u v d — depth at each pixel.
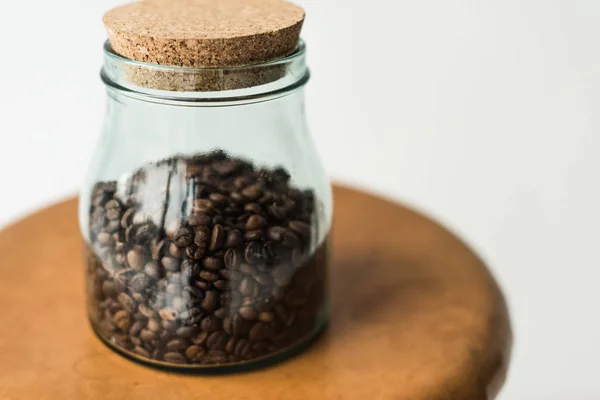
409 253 0.67
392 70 0.87
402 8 0.85
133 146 0.56
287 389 0.56
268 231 0.55
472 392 0.57
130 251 0.55
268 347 0.57
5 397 0.55
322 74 0.87
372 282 0.64
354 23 0.85
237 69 0.53
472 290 0.63
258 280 0.55
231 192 0.55
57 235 0.68
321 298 0.59
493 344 0.59
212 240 0.54
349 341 0.59
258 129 0.56
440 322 0.61
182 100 0.53
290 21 0.55
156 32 0.53
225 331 0.56
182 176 0.55
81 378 0.56
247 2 0.59
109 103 0.57
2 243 0.67
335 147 0.90
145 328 0.56
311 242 0.57
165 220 0.54
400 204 0.72
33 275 0.64
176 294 0.55
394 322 0.61
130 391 0.56
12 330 0.60
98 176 0.57
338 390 0.56
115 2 0.84
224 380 0.56
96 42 0.86
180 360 0.56
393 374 0.57
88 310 0.60
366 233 0.69
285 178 0.57
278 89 0.54
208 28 0.54
